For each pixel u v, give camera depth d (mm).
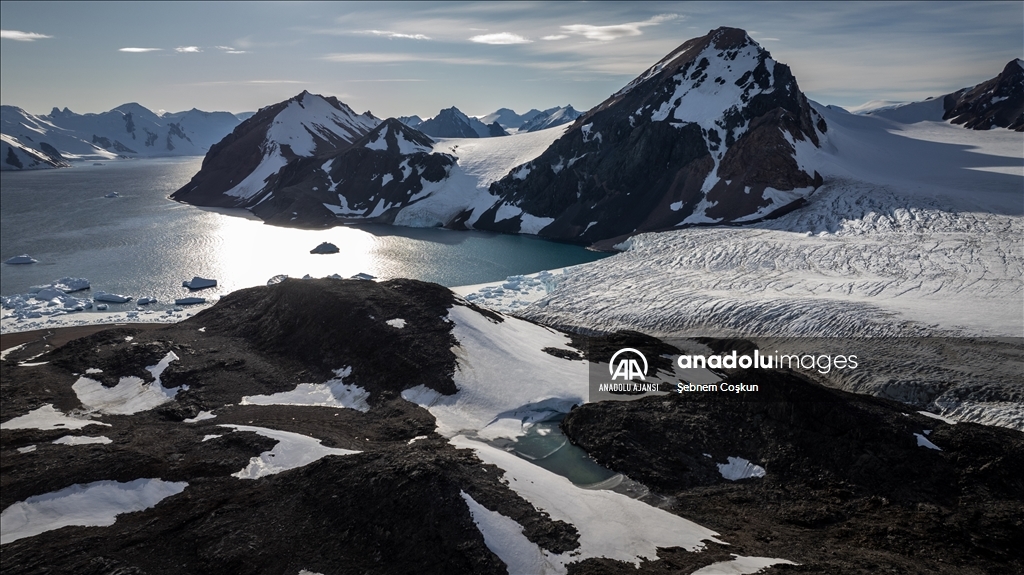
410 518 32812
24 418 48875
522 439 47531
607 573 29516
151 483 38969
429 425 48156
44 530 35031
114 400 53562
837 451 42531
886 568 30031
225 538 33094
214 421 49062
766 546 33094
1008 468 39594
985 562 32688
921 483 39469
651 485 41531
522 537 32250
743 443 45375
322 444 43406
